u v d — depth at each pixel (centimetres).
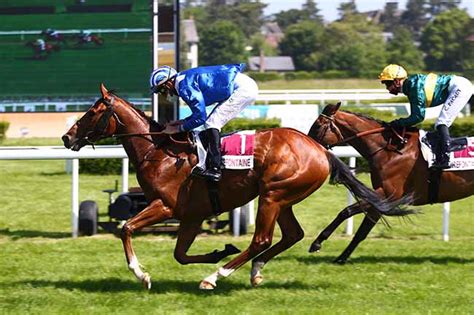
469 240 980
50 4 2231
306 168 677
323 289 704
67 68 2242
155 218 683
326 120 845
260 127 1752
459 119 1886
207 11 7300
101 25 2211
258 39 7131
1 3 2230
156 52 1903
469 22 6306
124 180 1005
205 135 679
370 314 620
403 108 2555
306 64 6612
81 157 957
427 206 1271
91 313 622
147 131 696
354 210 795
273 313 620
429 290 705
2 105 2269
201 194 682
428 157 805
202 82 674
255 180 682
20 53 2248
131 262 680
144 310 630
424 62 6462
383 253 877
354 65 6488
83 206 972
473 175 812
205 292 689
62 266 795
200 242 933
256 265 706
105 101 697
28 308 639
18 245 909
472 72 6303
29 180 1532
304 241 956
